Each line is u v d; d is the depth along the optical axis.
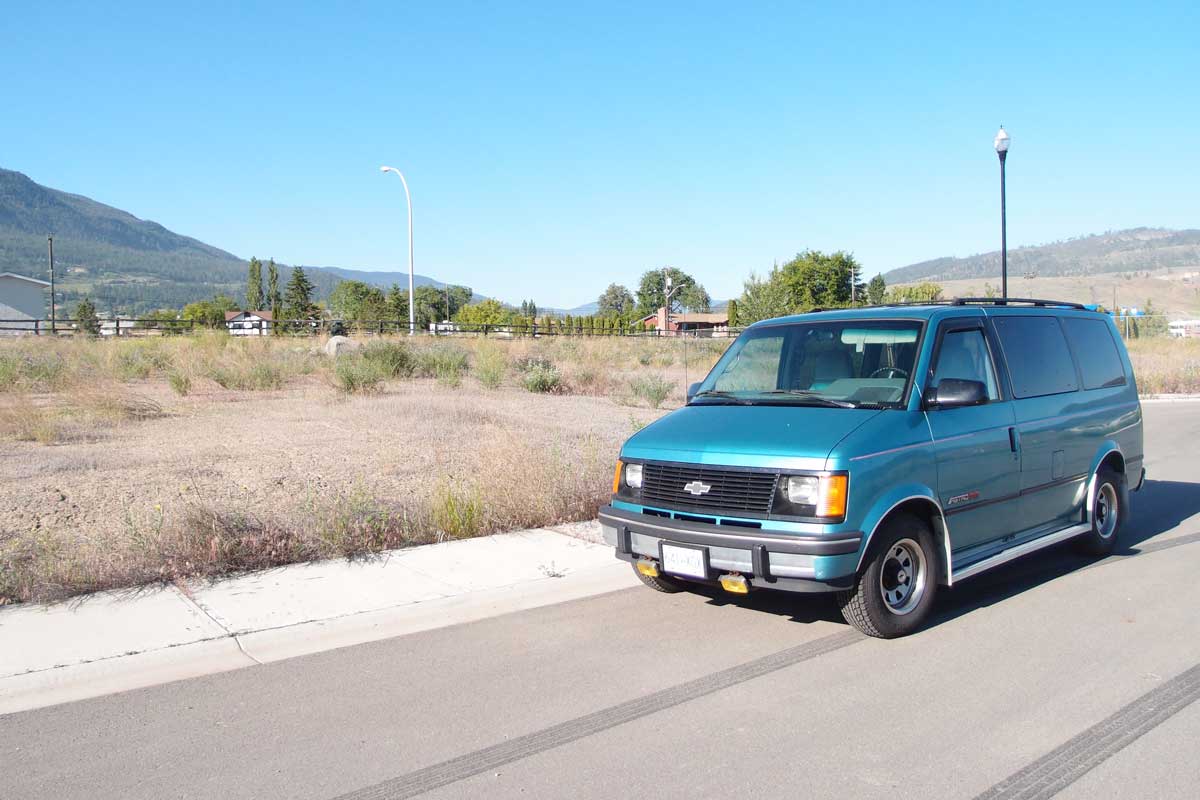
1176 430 17.33
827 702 4.70
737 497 5.46
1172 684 4.85
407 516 8.32
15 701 4.85
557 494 9.02
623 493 6.11
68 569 6.51
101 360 21.52
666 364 31.91
